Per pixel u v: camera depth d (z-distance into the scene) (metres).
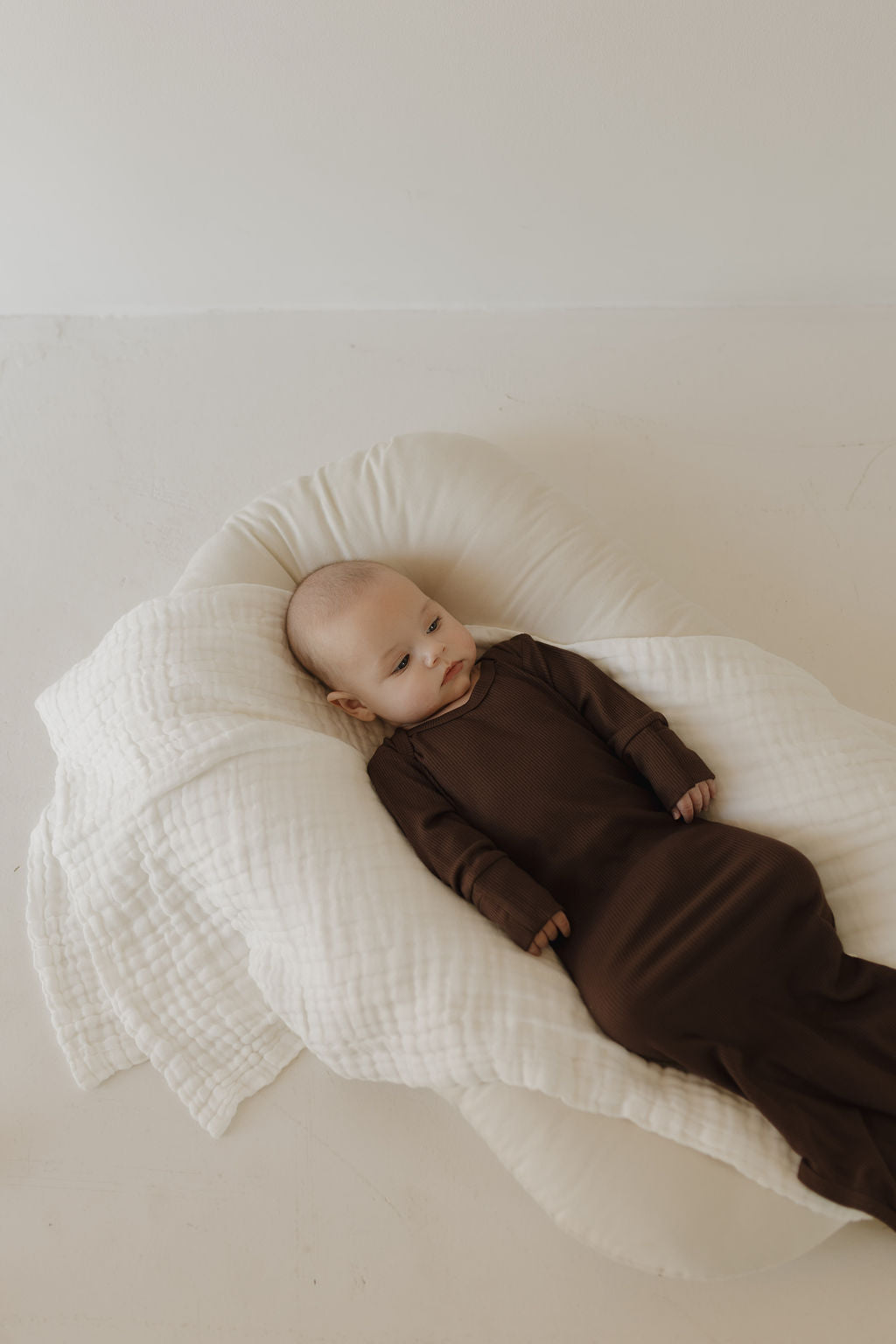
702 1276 1.13
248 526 1.62
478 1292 1.22
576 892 1.31
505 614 1.56
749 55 1.48
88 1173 1.34
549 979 1.25
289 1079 1.38
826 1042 1.16
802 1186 1.12
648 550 1.75
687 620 1.49
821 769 1.33
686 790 1.31
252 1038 1.39
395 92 1.57
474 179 1.72
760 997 1.18
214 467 1.90
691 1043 1.17
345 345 1.99
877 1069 1.14
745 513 1.77
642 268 1.89
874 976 1.19
